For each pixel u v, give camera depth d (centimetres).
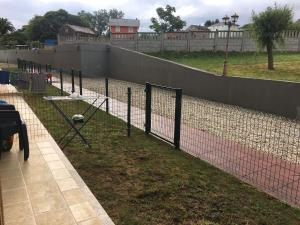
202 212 344
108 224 294
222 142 637
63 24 6831
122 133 675
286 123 868
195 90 1393
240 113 1005
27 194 329
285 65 1616
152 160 510
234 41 2234
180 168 477
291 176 456
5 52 4472
